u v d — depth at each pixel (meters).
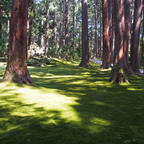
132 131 4.48
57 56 37.00
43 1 50.06
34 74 17.83
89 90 10.20
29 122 5.03
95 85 11.95
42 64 27.91
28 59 31.11
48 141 3.91
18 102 7.23
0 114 5.71
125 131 4.47
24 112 5.93
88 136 4.16
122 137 4.12
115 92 9.63
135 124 4.95
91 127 4.70
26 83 11.13
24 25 11.25
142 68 25.11
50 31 53.41
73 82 13.18
